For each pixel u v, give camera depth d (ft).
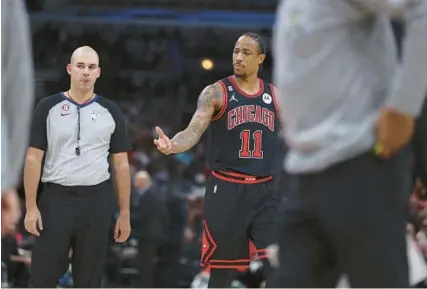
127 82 135.03
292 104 23.30
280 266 24.11
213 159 47.34
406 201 23.17
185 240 90.38
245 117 46.85
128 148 48.26
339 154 22.53
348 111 22.80
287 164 23.91
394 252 22.57
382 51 23.18
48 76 126.82
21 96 23.44
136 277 86.48
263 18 116.06
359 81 22.82
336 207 22.74
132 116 130.31
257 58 47.16
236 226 46.98
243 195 46.78
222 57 134.72
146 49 134.72
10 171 23.49
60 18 122.52
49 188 46.42
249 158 46.83
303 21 23.04
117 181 48.14
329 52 22.82
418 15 21.56
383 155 22.39
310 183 23.25
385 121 21.91
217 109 46.85
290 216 23.91
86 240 46.73
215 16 117.80
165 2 119.96
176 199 93.97
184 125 132.87
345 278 24.91
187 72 138.00
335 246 23.29
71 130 46.44
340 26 22.82
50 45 129.39
